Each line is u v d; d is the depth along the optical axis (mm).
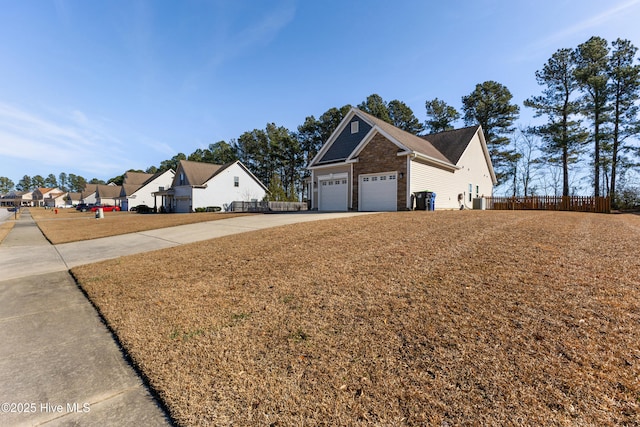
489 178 24625
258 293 3893
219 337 2807
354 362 2301
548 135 26781
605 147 24766
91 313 3705
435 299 3316
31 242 10508
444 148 20125
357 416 1774
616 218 11367
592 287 3420
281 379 2150
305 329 2863
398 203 14500
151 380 2219
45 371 2441
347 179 16828
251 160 52219
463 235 6453
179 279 4781
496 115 30938
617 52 23938
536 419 1666
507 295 3303
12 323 3436
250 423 1770
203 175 34281
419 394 1919
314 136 44500
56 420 1877
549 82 26469
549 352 2264
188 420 1821
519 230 6930
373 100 37281
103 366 2502
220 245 7273
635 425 1599
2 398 2105
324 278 4250
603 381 1927
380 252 5387
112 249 8383
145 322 3240
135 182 52000
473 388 1938
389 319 2939
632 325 2584
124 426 1809
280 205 31547
